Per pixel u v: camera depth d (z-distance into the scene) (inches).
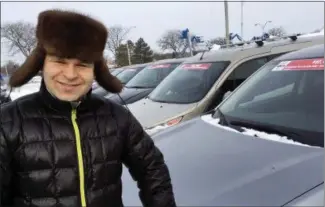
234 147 98.0
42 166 55.4
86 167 57.7
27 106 57.2
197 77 221.3
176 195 83.4
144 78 342.0
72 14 57.2
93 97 61.5
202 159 96.0
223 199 77.5
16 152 55.2
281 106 113.7
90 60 57.0
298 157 85.0
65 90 56.9
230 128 113.7
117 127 62.1
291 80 121.9
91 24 57.2
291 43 229.8
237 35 499.2
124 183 99.6
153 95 233.6
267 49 223.3
